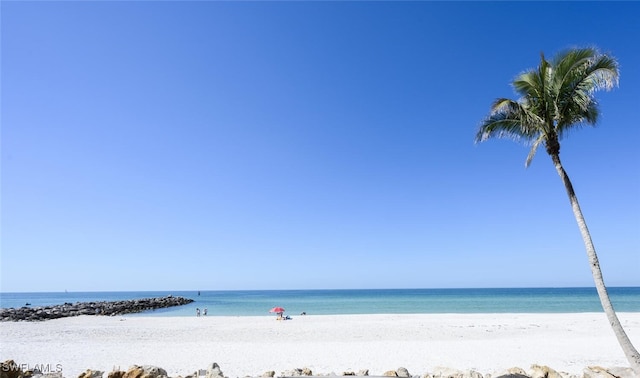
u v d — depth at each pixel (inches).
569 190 406.0
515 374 384.8
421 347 692.1
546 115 419.5
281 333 928.3
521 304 2409.0
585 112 423.2
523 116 413.1
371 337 855.1
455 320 1234.6
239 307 2576.3
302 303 2933.1
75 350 673.6
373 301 3102.9
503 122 446.9
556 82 406.9
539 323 1105.4
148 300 2797.7
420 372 488.7
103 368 530.6
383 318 1355.8
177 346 715.4
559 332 909.8
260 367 528.4
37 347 712.4
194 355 620.7
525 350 652.1
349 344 730.8
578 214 396.5
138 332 959.6
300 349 674.8
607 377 365.1
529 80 420.5
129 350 671.1
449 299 3245.6
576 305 2258.9
